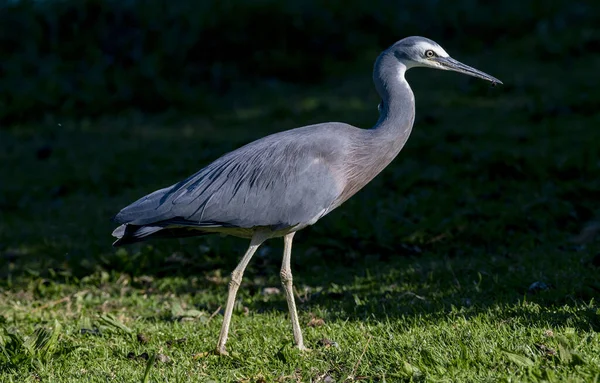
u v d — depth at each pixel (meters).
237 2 26.19
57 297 11.35
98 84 23.02
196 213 8.35
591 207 13.38
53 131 21.14
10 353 8.20
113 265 12.24
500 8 28.70
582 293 9.51
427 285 10.70
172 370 7.90
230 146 18.31
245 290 11.36
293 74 25.16
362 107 21.44
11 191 16.56
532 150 16.56
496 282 10.34
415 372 7.24
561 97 20.53
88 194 16.38
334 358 7.98
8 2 25.61
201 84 24.28
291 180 8.38
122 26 25.20
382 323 9.10
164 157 18.12
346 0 27.56
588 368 6.95
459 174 15.31
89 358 8.39
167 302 10.98
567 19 27.75
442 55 9.16
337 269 11.94
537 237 12.23
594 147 16.11
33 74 23.78
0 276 12.22
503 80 22.84
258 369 7.86
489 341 7.88
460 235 12.49
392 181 15.16
